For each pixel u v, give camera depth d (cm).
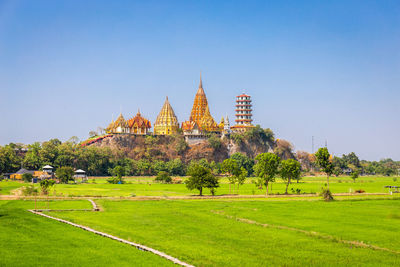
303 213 12644
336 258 7769
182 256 7575
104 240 8506
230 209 13425
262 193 19938
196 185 17975
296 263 7450
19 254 7469
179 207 13812
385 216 12100
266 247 8444
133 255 7481
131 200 15812
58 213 12131
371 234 9669
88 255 7456
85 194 18112
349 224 10862
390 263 7525
